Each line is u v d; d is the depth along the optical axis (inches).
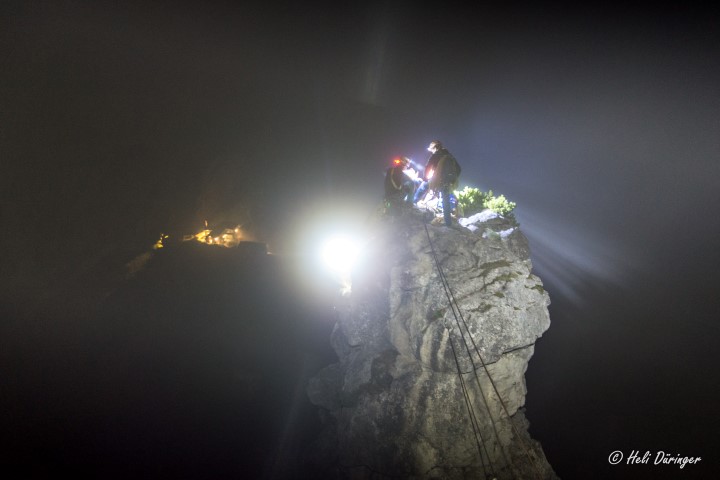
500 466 268.1
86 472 329.1
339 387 311.7
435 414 255.6
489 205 331.6
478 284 266.7
